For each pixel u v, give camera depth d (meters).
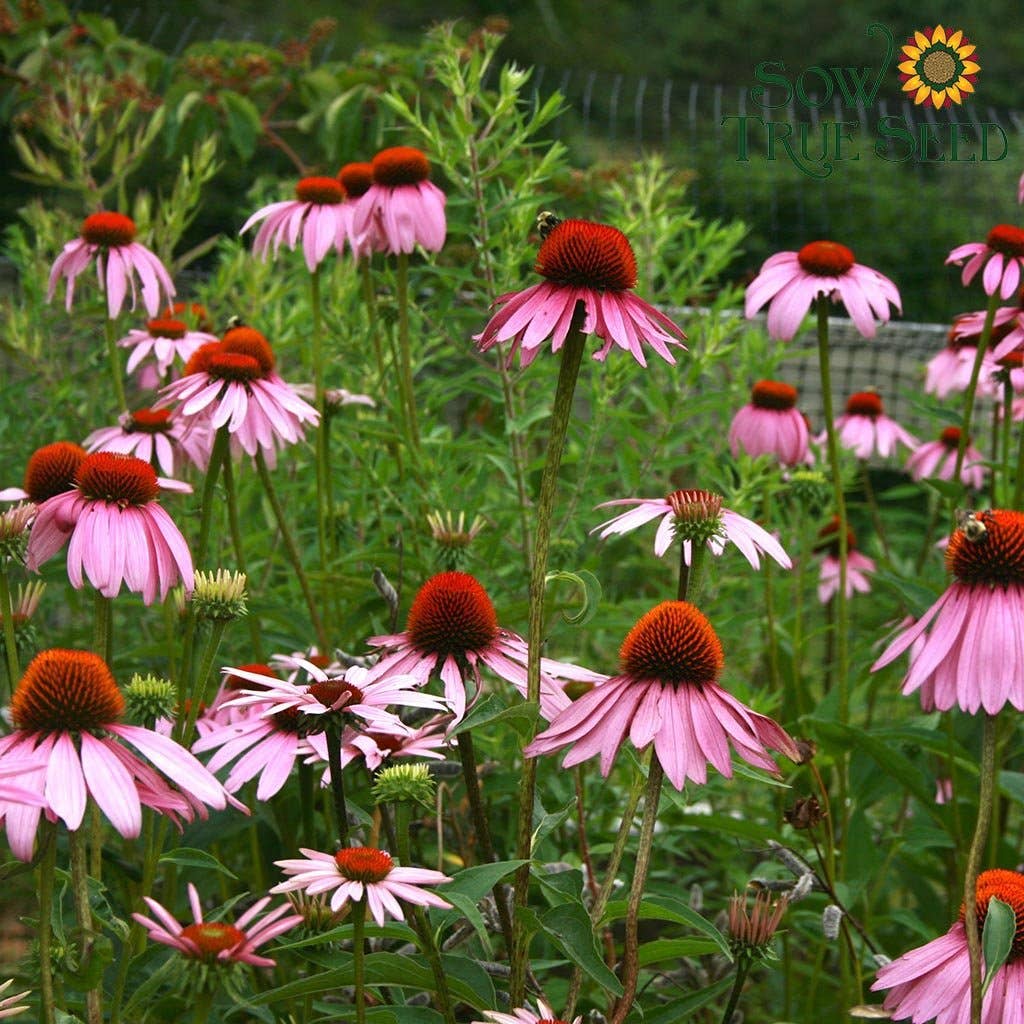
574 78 7.43
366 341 1.81
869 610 2.40
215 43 2.87
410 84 2.61
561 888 1.33
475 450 1.74
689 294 2.08
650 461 1.83
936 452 2.15
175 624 1.70
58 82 2.50
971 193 4.51
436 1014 1.35
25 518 1.41
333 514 1.76
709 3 8.40
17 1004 1.30
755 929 1.37
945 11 8.26
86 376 2.12
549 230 1.35
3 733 1.45
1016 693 1.31
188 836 1.54
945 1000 1.32
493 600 1.75
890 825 1.83
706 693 1.31
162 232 2.02
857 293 1.67
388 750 1.42
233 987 1.27
